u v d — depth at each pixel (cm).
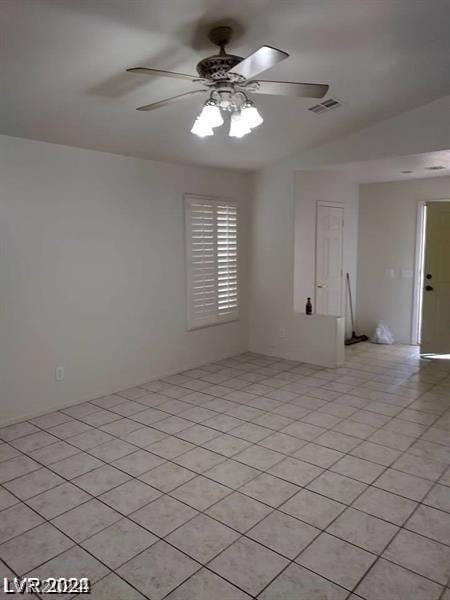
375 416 395
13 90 293
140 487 286
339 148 482
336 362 543
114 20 229
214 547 230
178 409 417
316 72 320
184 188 516
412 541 232
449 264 570
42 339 401
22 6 210
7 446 344
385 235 663
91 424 384
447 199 605
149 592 201
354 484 287
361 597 197
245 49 275
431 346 589
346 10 245
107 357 455
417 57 308
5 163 365
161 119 367
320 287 618
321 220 602
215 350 579
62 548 230
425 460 316
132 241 466
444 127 402
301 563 218
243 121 260
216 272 564
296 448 337
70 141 393
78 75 282
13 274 377
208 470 306
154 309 496
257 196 586
